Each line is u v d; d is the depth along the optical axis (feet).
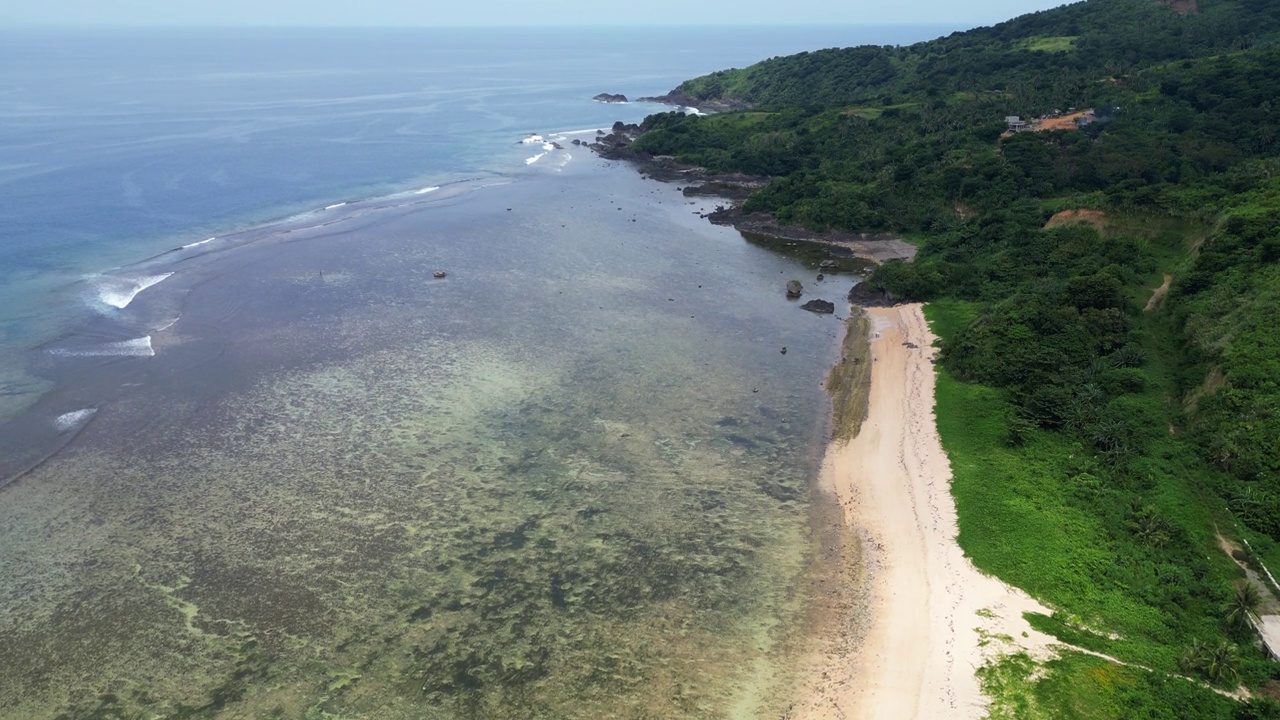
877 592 142.10
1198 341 208.74
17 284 262.26
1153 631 128.77
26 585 136.56
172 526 152.97
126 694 116.78
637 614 136.36
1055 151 370.12
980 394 208.13
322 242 329.11
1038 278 278.87
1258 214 241.14
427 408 201.26
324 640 127.95
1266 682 116.67
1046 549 147.84
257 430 187.32
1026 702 114.42
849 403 212.02
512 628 132.05
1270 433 164.45
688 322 266.77
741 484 175.83
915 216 369.91
